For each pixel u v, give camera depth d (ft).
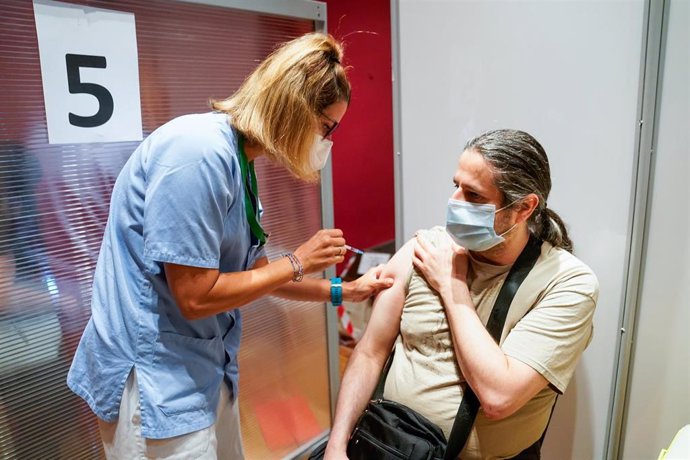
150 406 3.58
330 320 6.27
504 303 4.00
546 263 4.00
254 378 5.66
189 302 3.40
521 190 3.75
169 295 3.57
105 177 4.15
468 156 3.86
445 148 5.59
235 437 4.58
